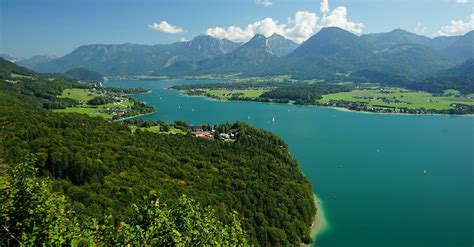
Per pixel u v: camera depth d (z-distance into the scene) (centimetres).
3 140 13100
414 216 12575
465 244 10725
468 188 15262
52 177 10794
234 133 19900
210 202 10238
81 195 9100
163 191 10112
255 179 13275
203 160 14788
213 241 2919
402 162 19050
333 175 16862
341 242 10725
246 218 10262
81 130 15825
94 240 2798
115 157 12619
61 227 2738
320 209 13062
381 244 10650
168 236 2809
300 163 18750
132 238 2670
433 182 16000
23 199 3184
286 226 10494
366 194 14538
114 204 8819
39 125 15950
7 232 2872
